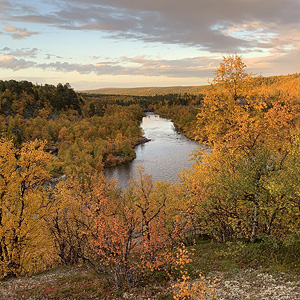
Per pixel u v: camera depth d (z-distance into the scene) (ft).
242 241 59.93
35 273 68.18
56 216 74.28
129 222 48.37
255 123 63.52
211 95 71.56
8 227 67.15
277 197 50.75
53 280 56.08
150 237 48.29
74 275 58.13
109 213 49.47
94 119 566.36
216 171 64.03
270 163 56.49
